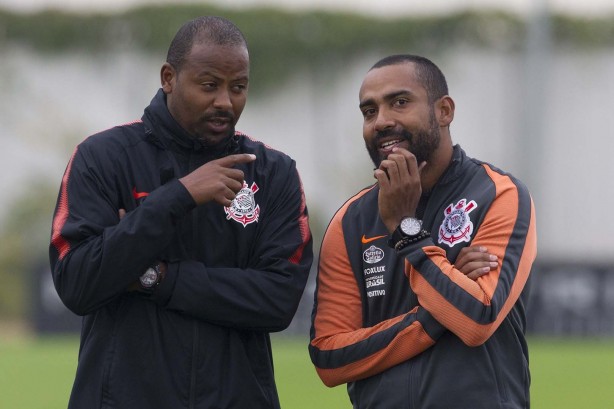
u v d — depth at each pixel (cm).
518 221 1552
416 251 1510
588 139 8900
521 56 8881
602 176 8888
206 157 1577
